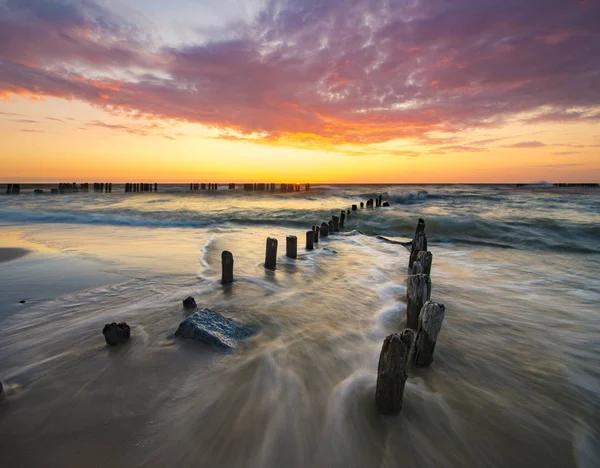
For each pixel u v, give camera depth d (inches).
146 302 239.5
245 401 130.3
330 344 184.2
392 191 2593.5
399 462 105.8
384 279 326.3
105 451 103.3
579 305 260.2
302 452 107.1
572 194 2127.2
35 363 153.6
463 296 282.0
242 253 434.9
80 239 531.2
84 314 215.2
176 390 135.2
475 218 787.4
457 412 130.6
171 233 619.5
